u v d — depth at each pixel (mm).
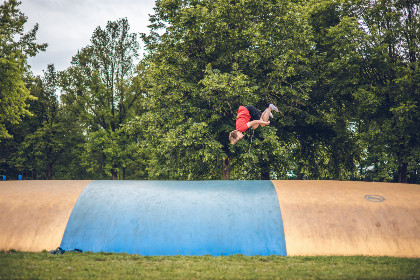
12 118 22281
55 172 44719
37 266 6996
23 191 10578
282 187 10812
